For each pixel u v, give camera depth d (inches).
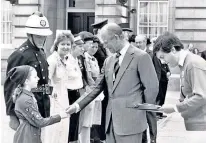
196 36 739.4
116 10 700.7
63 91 299.0
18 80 237.0
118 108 234.8
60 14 781.9
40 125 237.0
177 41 222.1
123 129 233.6
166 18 765.9
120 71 236.2
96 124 353.4
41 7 747.4
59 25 780.6
